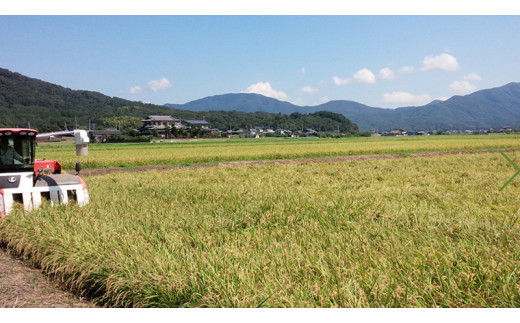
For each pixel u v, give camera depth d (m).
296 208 7.48
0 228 7.00
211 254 4.69
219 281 3.94
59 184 8.05
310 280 4.00
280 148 39.31
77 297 4.69
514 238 5.47
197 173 17.19
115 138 76.69
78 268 4.78
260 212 7.23
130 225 6.15
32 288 4.92
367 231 5.88
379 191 10.73
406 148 36.78
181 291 3.94
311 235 5.65
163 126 122.06
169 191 10.29
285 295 3.70
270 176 15.63
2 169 8.36
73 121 157.75
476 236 5.62
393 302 3.63
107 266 4.56
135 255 4.70
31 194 7.77
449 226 6.25
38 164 9.36
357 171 16.77
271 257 4.64
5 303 4.39
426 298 3.75
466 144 42.09
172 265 4.34
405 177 14.79
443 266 4.25
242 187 11.20
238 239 5.39
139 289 4.10
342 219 6.62
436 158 23.55
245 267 4.23
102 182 13.66
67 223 6.41
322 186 12.20
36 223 6.40
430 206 8.16
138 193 10.23
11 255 6.33
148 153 32.06
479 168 18.02
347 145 44.91
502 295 3.67
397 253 4.70
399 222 6.47
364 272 4.16
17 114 167.88
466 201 9.51
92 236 5.52
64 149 41.66
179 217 6.75
